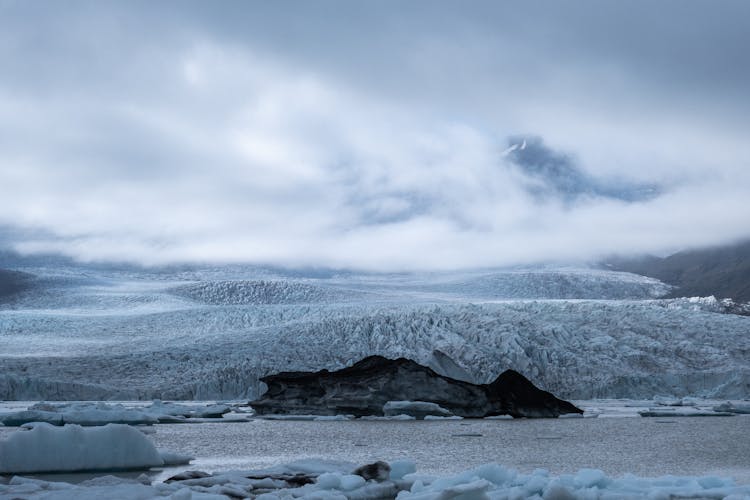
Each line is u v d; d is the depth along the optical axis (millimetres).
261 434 31047
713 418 42188
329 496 12047
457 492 11055
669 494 12289
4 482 15828
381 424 38188
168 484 13328
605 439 28438
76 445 17641
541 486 12594
